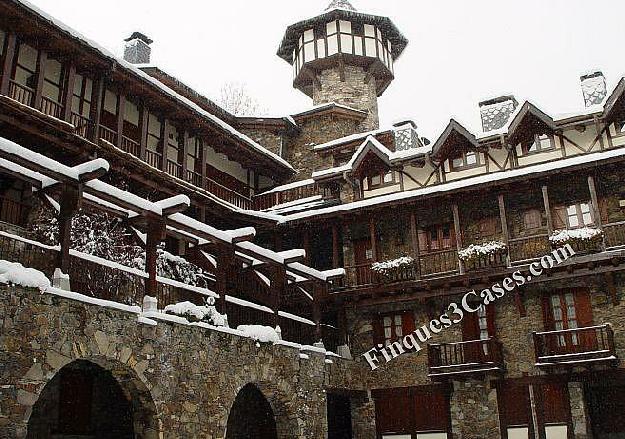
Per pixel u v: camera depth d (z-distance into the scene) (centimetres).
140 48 2806
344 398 2392
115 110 2152
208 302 1638
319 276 2123
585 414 1959
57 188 1334
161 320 1420
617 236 1988
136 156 2148
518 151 2280
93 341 1250
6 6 1667
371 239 2352
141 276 1479
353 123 3181
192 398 1464
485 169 2305
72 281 1340
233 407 2009
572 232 2012
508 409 2062
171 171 2280
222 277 1697
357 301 2302
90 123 1922
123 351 1311
